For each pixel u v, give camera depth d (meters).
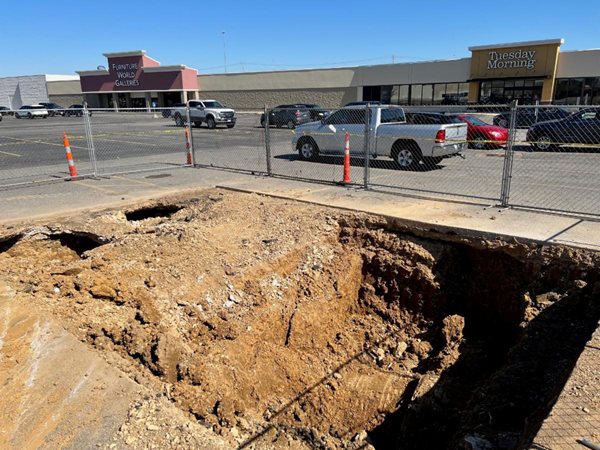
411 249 7.50
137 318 5.70
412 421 5.51
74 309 5.59
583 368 4.07
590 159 15.79
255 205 9.51
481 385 5.61
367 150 10.48
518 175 12.76
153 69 52.47
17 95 66.31
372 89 43.03
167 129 30.25
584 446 3.19
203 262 7.09
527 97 36.88
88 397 4.11
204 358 5.52
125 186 11.48
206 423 4.70
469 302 7.18
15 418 3.88
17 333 4.65
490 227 7.19
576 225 7.26
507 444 4.01
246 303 6.57
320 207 9.11
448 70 39.25
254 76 48.22
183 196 10.40
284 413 5.64
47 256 7.82
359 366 6.63
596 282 5.82
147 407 4.04
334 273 7.56
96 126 33.59
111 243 7.35
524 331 5.77
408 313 7.41
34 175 13.34
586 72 34.59
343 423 5.77
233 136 25.12
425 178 12.30
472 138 19.14
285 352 6.44
